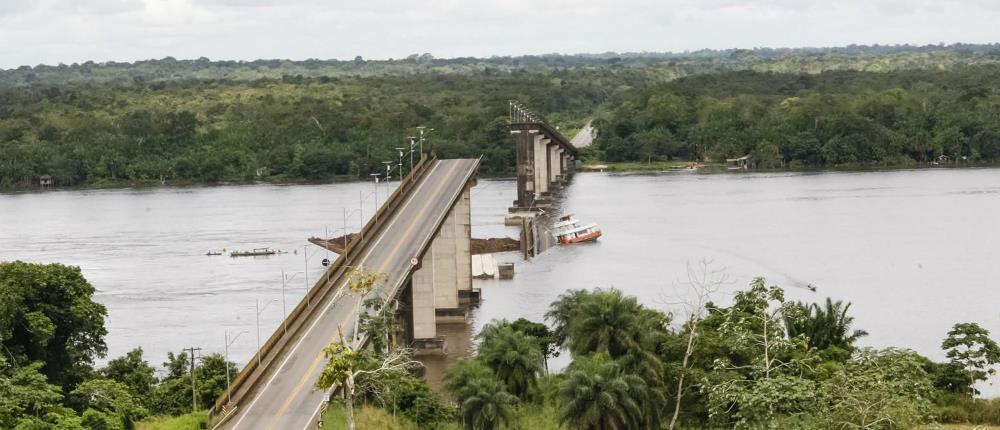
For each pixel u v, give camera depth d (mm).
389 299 149250
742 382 108875
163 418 132000
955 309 192625
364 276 137000
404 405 128750
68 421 118062
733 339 117375
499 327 147875
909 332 177375
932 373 137375
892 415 97938
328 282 160750
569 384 119812
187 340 186625
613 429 118875
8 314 130125
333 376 104812
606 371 119562
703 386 113250
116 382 138500
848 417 98625
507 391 135125
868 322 184250
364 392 124188
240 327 195375
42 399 121188
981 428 113750
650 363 123188
